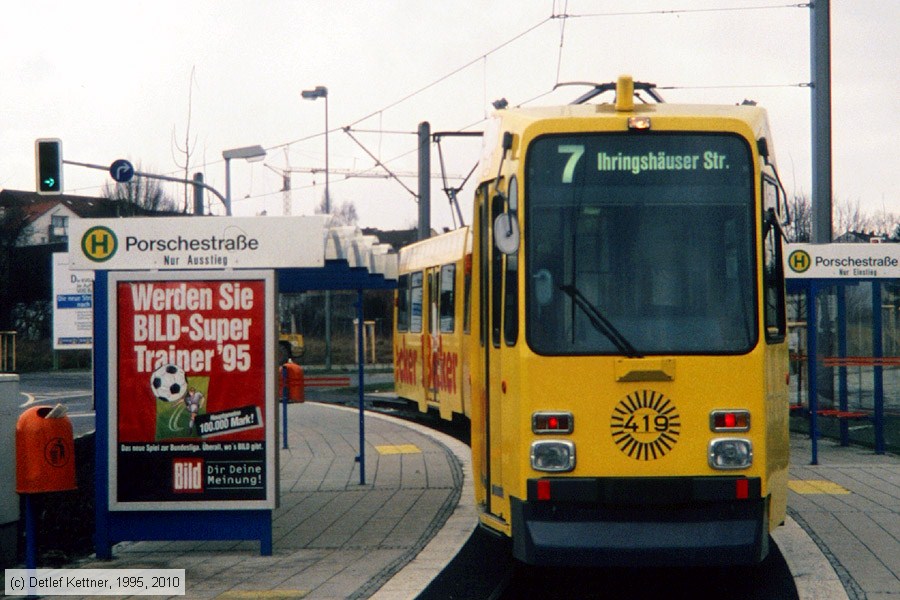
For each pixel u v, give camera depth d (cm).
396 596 833
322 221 981
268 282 980
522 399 820
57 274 2119
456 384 1981
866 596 809
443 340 2123
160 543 1074
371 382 3869
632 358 811
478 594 870
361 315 1421
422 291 2380
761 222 838
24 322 5706
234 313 979
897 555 954
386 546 1032
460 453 1744
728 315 825
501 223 824
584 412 812
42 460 865
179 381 979
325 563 957
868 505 1207
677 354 816
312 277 1397
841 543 1007
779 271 898
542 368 817
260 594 836
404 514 1201
